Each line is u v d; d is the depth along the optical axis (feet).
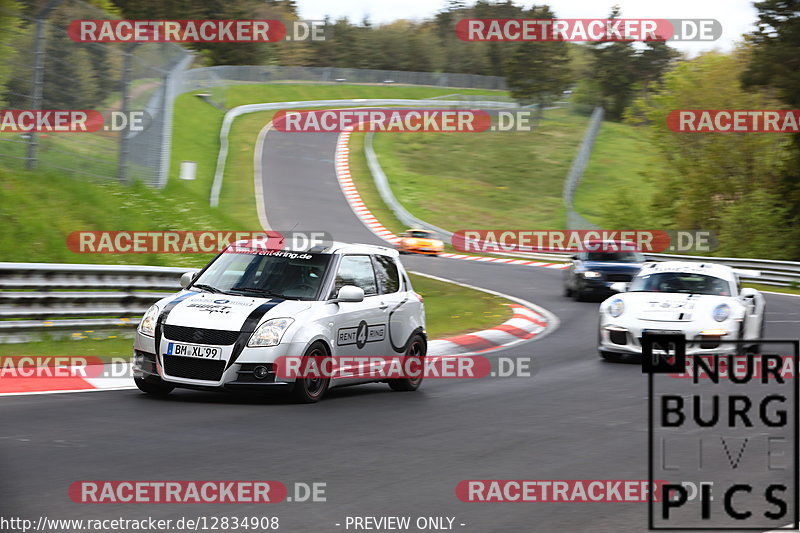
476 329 204.85
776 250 503.61
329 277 117.91
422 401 116.06
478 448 85.61
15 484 66.33
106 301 169.48
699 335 155.33
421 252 491.72
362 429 93.86
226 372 106.11
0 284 151.02
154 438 84.74
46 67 235.61
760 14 494.59
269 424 94.68
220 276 119.85
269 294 115.75
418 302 132.26
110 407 101.35
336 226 573.33
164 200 271.90
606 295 284.61
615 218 652.48
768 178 590.96
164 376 108.37
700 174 613.52
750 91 511.81
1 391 110.32
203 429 90.27
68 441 81.76
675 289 172.65
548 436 92.27
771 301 323.16
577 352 175.42
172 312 110.73
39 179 229.86
